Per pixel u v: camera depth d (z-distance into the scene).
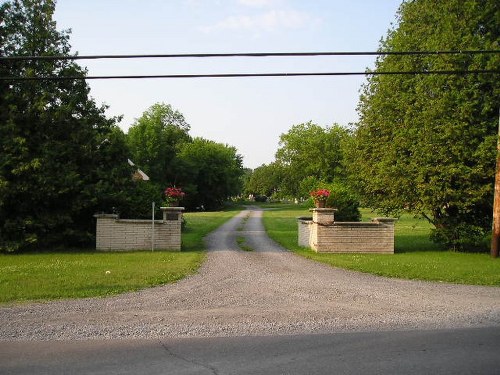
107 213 18.34
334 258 15.32
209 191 87.38
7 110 16.88
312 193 18.02
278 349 6.12
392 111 19.27
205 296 9.38
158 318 7.66
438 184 16.70
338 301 9.03
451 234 17.92
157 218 19.02
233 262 14.26
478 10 17.34
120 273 11.62
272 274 12.18
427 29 18.75
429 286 10.71
